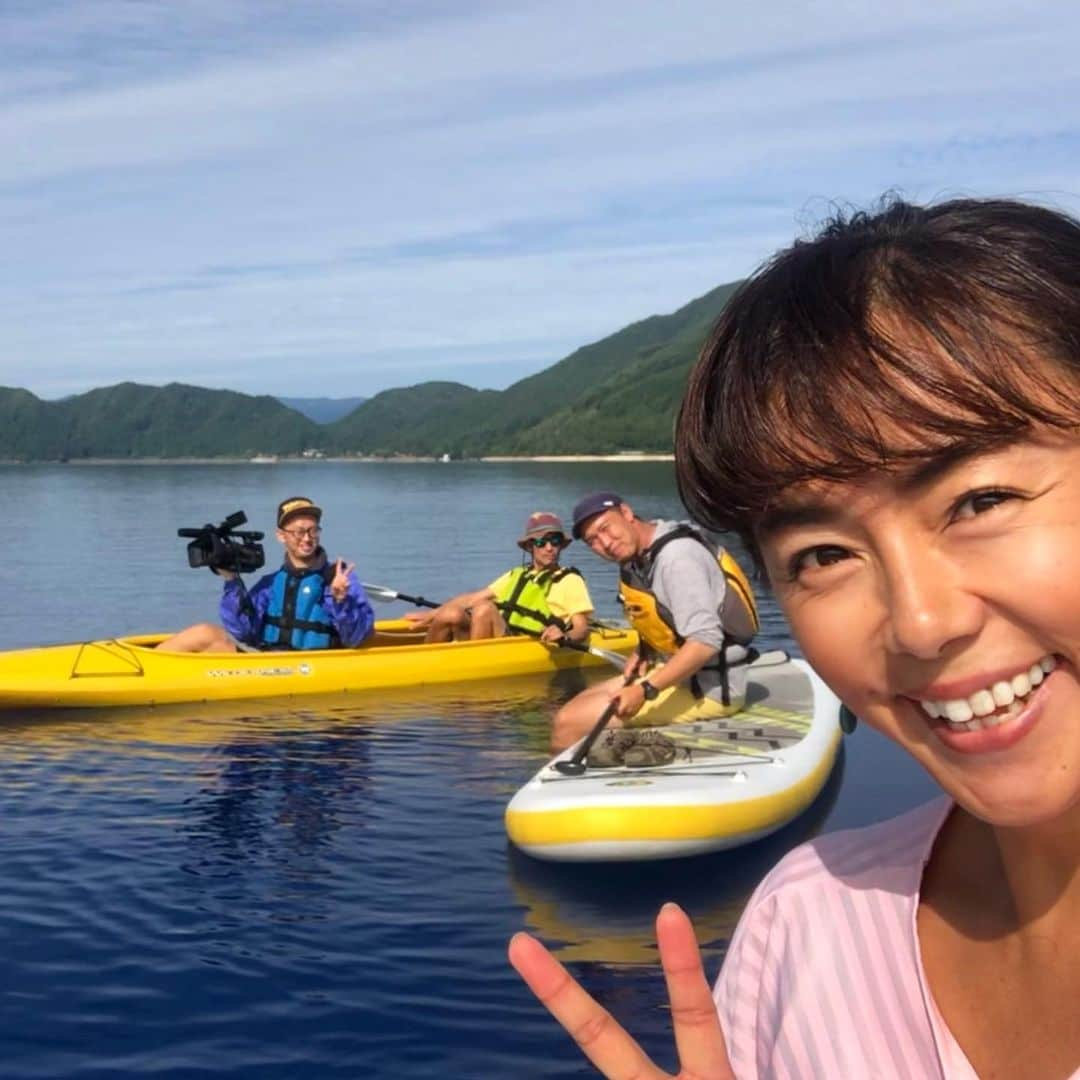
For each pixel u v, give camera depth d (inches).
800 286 18.3
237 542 199.6
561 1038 74.4
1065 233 18.0
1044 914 19.4
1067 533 17.1
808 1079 22.2
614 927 93.7
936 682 17.8
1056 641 17.3
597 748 128.0
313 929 92.7
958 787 18.4
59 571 378.6
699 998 20.0
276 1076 70.2
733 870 107.5
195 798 130.6
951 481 17.1
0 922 94.2
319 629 201.3
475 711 178.7
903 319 17.4
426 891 101.6
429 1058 72.2
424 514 657.6
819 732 137.9
